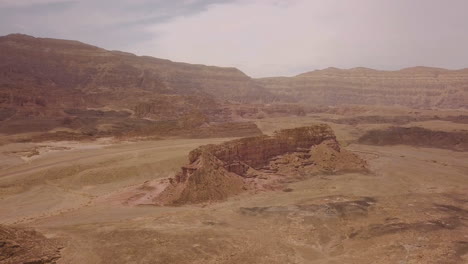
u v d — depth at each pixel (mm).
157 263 48344
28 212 75250
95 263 47531
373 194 86875
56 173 102000
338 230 64688
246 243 56531
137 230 58688
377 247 57719
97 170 103562
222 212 70688
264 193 86250
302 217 69688
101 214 70188
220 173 86438
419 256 54000
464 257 54094
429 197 85875
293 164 106625
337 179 100625
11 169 106875
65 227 59812
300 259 52969
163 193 83500
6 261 43719
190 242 54969
